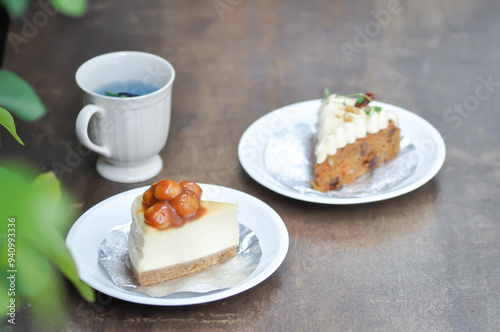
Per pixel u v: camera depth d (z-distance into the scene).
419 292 0.89
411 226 0.96
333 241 0.94
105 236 0.92
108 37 1.27
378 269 0.91
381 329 0.85
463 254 0.93
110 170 1.01
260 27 1.32
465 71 1.22
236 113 1.12
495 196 1.00
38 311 0.86
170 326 0.85
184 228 0.88
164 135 1.01
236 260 0.90
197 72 1.20
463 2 1.39
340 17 1.34
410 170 1.03
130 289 0.87
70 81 1.17
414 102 1.15
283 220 0.96
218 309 0.87
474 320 0.86
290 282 0.89
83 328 0.85
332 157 1.00
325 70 1.22
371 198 0.96
